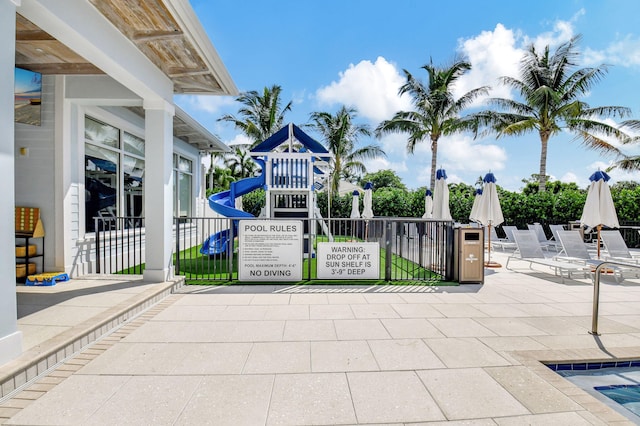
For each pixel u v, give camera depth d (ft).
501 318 13.37
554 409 7.21
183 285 18.29
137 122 24.59
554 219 46.60
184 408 7.14
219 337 11.14
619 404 8.20
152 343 10.60
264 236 19.22
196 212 37.86
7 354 7.87
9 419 6.73
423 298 16.29
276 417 6.86
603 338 11.31
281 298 16.06
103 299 13.57
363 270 20.01
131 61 13.70
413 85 59.36
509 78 56.18
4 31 7.63
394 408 7.22
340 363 9.31
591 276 21.91
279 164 28.60
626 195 43.86
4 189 7.77
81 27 10.64
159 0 11.37
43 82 17.39
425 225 24.44
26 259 16.30
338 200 64.28
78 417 6.81
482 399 7.57
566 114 52.39
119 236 22.74
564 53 52.90
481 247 19.39
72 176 18.16
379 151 68.74
